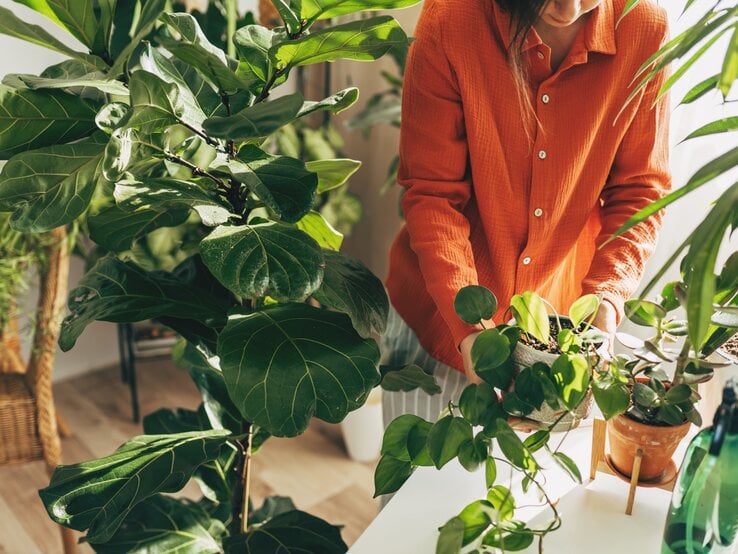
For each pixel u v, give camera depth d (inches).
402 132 48.6
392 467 35.4
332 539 45.4
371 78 106.3
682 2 57.6
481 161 46.2
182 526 45.2
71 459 90.1
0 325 73.0
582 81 44.3
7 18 34.1
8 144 35.8
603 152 46.8
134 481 36.8
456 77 44.8
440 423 32.7
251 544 44.0
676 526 31.0
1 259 68.7
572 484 37.5
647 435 33.6
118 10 39.6
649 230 47.9
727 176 57.9
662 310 32.2
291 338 35.6
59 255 69.0
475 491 37.5
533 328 33.9
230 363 34.0
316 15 35.8
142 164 36.1
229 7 52.9
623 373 33.1
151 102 32.2
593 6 40.3
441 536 31.0
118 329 105.2
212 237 33.3
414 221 47.4
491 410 33.1
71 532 71.6
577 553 33.2
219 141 36.8
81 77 37.0
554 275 51.6
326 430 98.7
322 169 43.3
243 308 37.7
